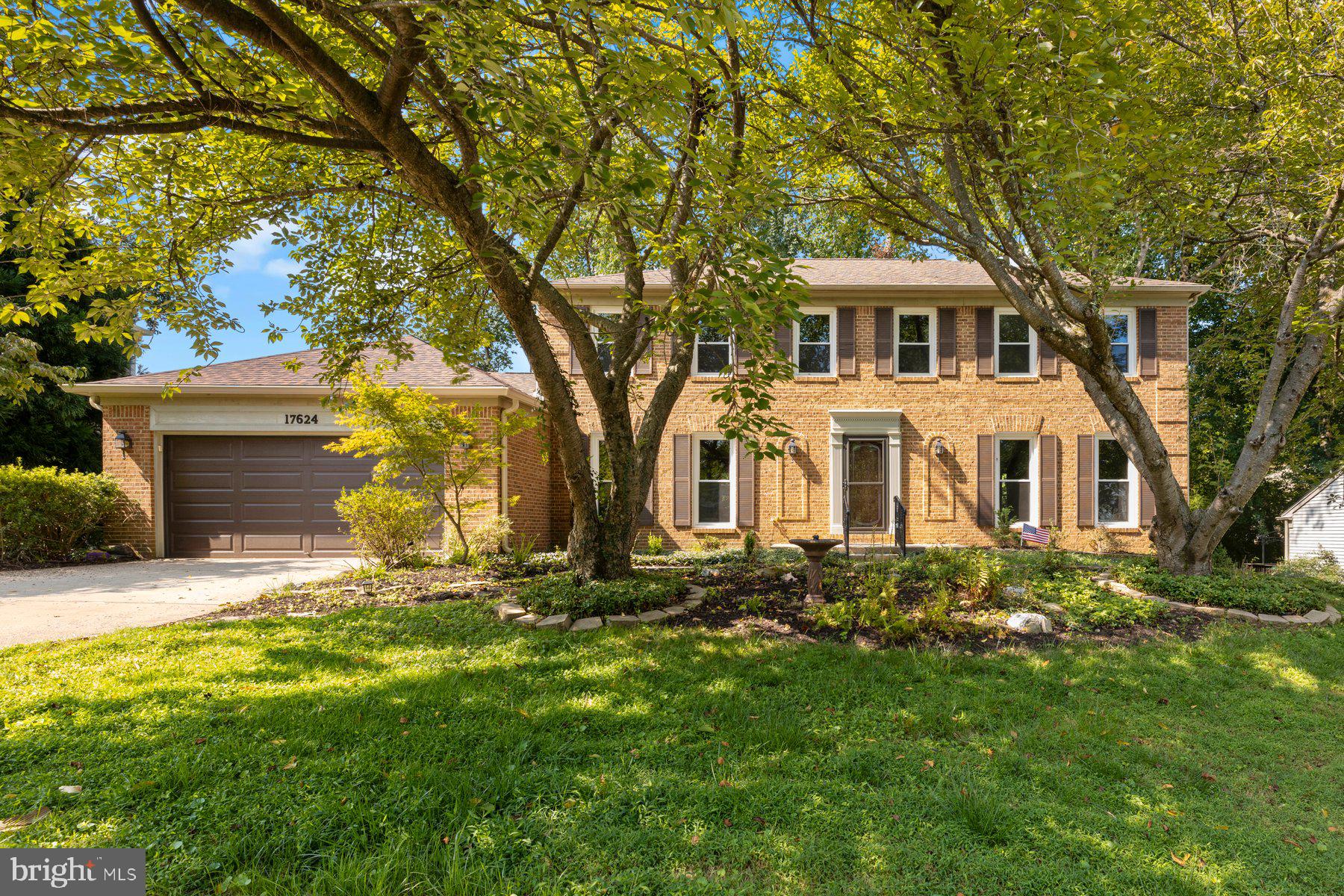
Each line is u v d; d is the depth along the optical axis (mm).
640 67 3766
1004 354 14078
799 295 4270
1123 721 4184
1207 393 14891
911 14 5266
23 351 13461
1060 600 6793
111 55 3852
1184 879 2594
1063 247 6250
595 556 7176
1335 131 6738
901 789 3213
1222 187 7949
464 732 3672
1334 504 15805
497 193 4230
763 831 2840
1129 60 5855
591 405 13883
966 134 6727
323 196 7918
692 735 3705
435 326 9344
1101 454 13977
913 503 13773
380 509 9211
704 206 4828
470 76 3951
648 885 2455
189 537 12555
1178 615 6664
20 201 5473
